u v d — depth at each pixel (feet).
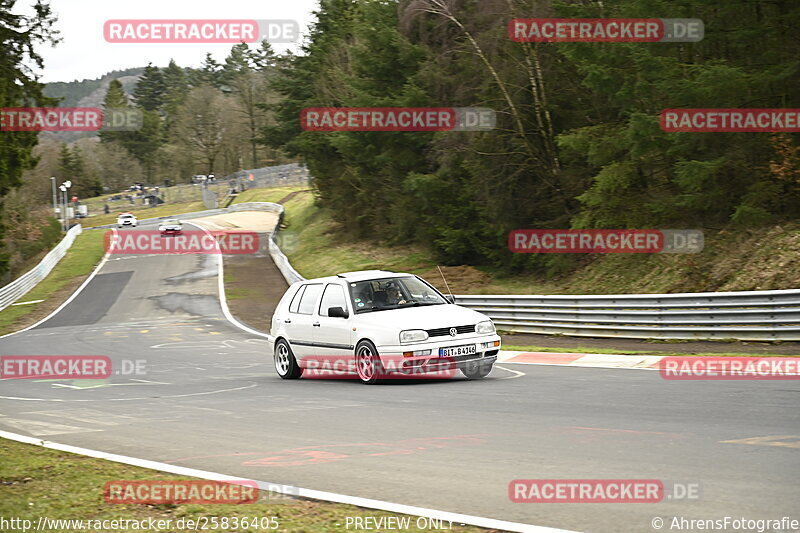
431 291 111.24
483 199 285.23
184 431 78.18
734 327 134.10
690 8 205.16
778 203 197.16
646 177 231.50
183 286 395.75
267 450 65.67
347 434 70.49
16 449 72.38
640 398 81.20
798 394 77.71
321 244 463.01
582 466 53.01
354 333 105.09
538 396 86.38
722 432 61.21
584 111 271.28
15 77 347.15
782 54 190.80
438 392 93.56
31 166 367.45
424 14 310.45
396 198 354.74
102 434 79.61
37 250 584.40
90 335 249.96
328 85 458.09
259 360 162.91
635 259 229.04
